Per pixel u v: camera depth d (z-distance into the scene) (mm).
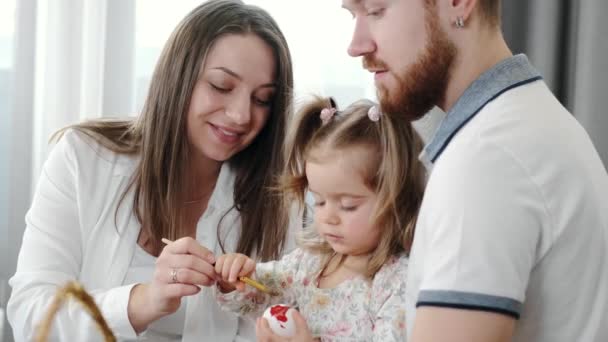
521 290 764
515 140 792
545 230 788
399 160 1117
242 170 1448
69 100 1960
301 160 1258
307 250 1259
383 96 906
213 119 1334
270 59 1351
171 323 1353
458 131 844
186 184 1432
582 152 833
